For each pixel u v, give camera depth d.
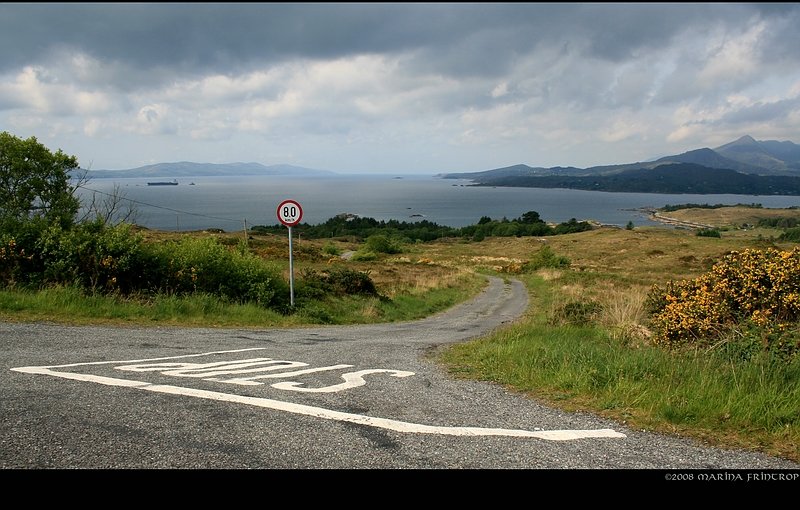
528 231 119.19
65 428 3.65
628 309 10.80
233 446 3.38
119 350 6.92
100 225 12.05
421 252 76.56
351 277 20.39
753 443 3.50
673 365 5.31
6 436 3.47
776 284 6.58
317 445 3.41
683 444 3.48
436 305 23.20
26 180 16.53
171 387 4.86
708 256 56.25
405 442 3.49
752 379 4.61
